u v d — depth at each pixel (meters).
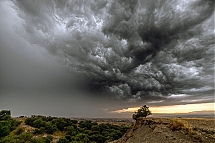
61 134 85.81
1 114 101.38
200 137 16.48
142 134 26.98
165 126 24.47
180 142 17.03
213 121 23.77
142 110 42.41
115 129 92.25
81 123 109.25
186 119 27.08
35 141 60.28
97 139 71.81
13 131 75.50
